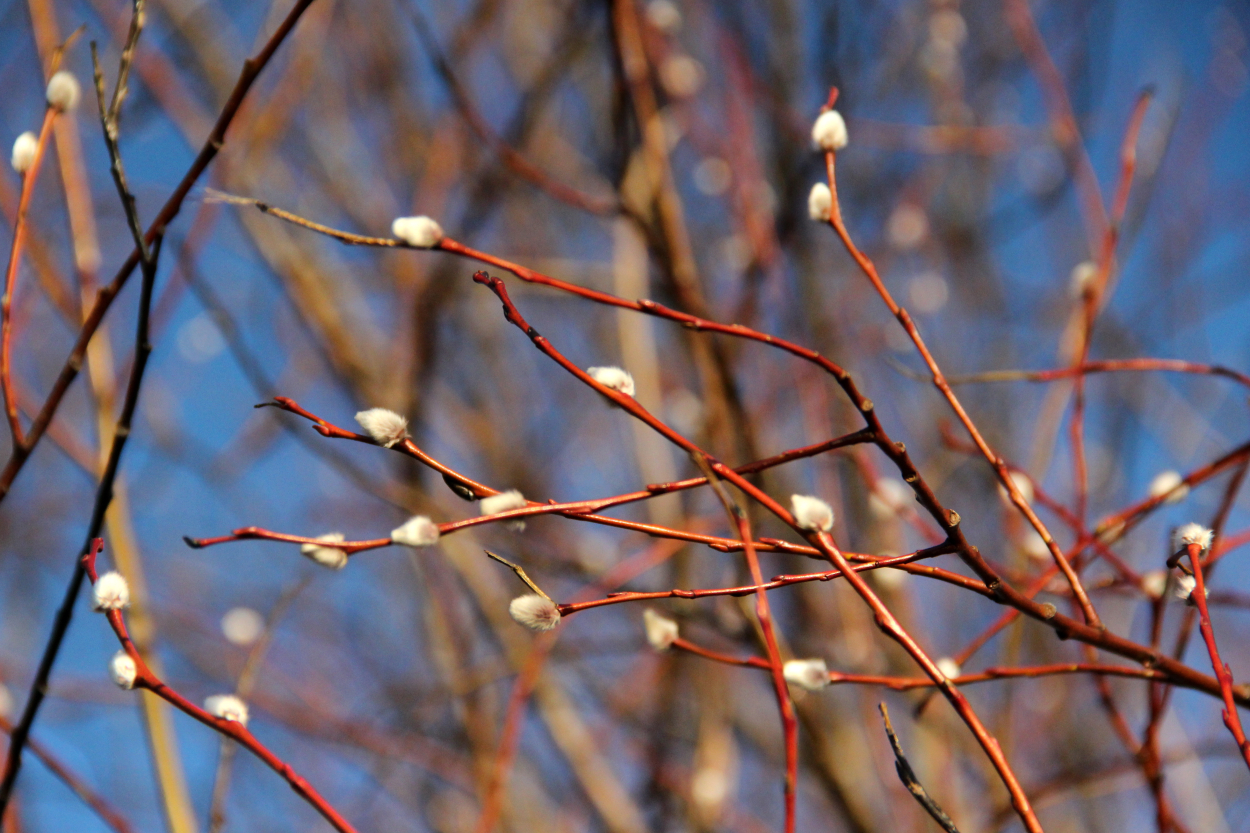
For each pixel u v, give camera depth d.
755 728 2.83
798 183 2.15
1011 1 2.23
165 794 1.84
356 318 2.71
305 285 2.43
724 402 2.01
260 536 1.66
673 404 2.54
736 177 2.32
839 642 2.33
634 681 2.51
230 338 1.93
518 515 1.67
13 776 1.75
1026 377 1.79
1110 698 1.79
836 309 2.69
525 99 2.41
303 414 1.66
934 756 2.14
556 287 1.68
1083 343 1.81
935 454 2.69
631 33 2.00
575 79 2.75
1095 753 2.46
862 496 2.30
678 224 1.97
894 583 2.10
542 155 2.94
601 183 2.86
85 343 1.75
